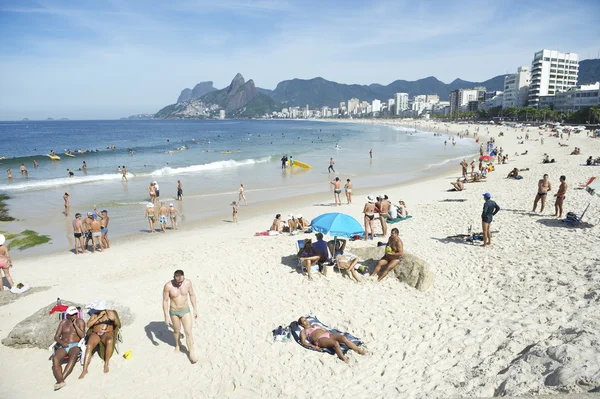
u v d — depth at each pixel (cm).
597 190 1343
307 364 754
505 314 830
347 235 1380
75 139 10525
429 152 6016
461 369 657
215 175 3775
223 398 686
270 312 975
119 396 706
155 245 1702
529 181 2684
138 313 1012
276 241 1583
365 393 645
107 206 2508
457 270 1133
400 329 847
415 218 1841
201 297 1091
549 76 16400
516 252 1209
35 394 714
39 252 1677
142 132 14712
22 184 3247
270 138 10406
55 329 862
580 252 1111
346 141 8838
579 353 559
